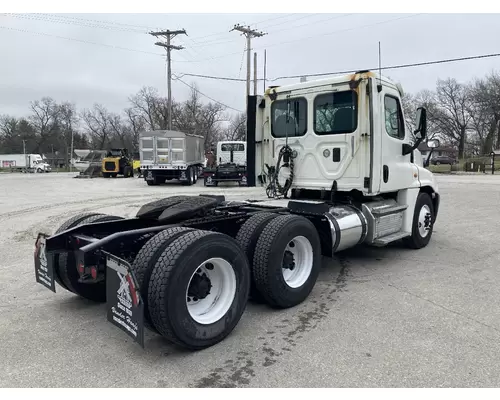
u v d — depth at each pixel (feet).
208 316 12.23
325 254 17.20
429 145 24.73
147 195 57.16
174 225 14.40
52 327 13.60
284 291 14.73
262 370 10.84
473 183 77.05
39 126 313.12
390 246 24.86
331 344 12.24
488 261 21.40
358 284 17.83
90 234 14.99
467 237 27.45
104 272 12.87
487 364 10.99
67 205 44.86
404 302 15.60
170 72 126.00
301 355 11.59
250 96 21.98
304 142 20.47
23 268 20.38
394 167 20.58
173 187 74.74
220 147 85.25
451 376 10.41
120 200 50.01
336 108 19.42
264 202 19.61
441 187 67.51
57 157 304.71
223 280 12.77
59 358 11.54
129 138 279.90
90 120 294.87
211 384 10.22
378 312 14.65
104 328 13.53
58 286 17.61
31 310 15.05
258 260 14.38
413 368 10.80
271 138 21.68
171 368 11.00
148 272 11.35
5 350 12.00
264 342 12.46
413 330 13.11
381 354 11.57
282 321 14.02
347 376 10.46
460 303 15.44
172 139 78.95
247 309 15.16
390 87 20.20
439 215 37.06
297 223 15.19
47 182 90.17
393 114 20.66
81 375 10.67
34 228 31.35
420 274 19.17
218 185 80.33
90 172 114.32
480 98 224.12
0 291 17.07
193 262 11.51
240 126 190.60
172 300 11.08
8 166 228.02
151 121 238.89
